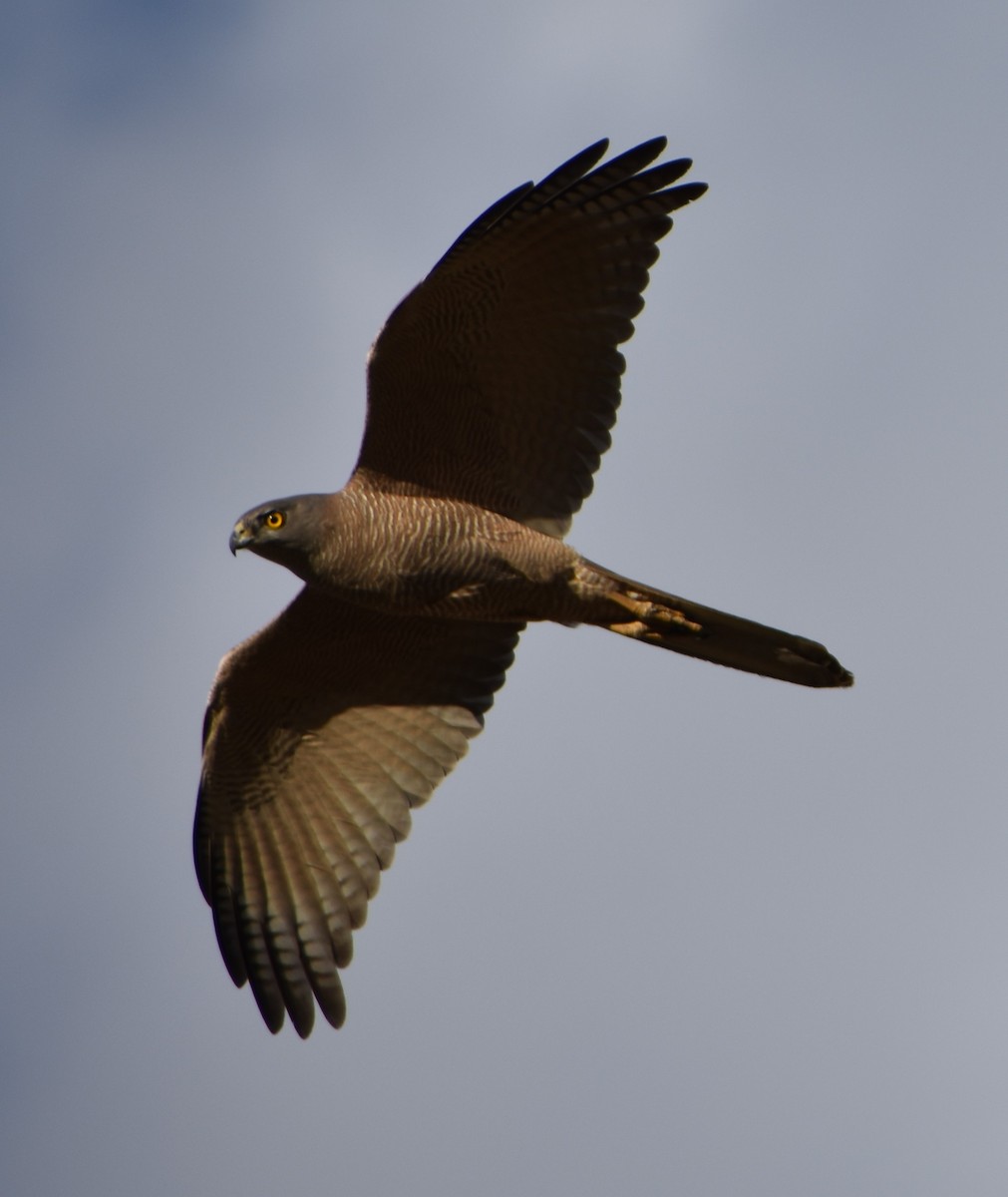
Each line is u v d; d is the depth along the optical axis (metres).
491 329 13.12
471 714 15.53
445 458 13.61
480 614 13.98
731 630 13.59
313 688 15.39
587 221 12.99
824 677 13.66
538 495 13.65
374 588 13.78
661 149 12.91
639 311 13.24
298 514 13.62
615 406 13.43
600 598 13.65
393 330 13.02
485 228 12.74
